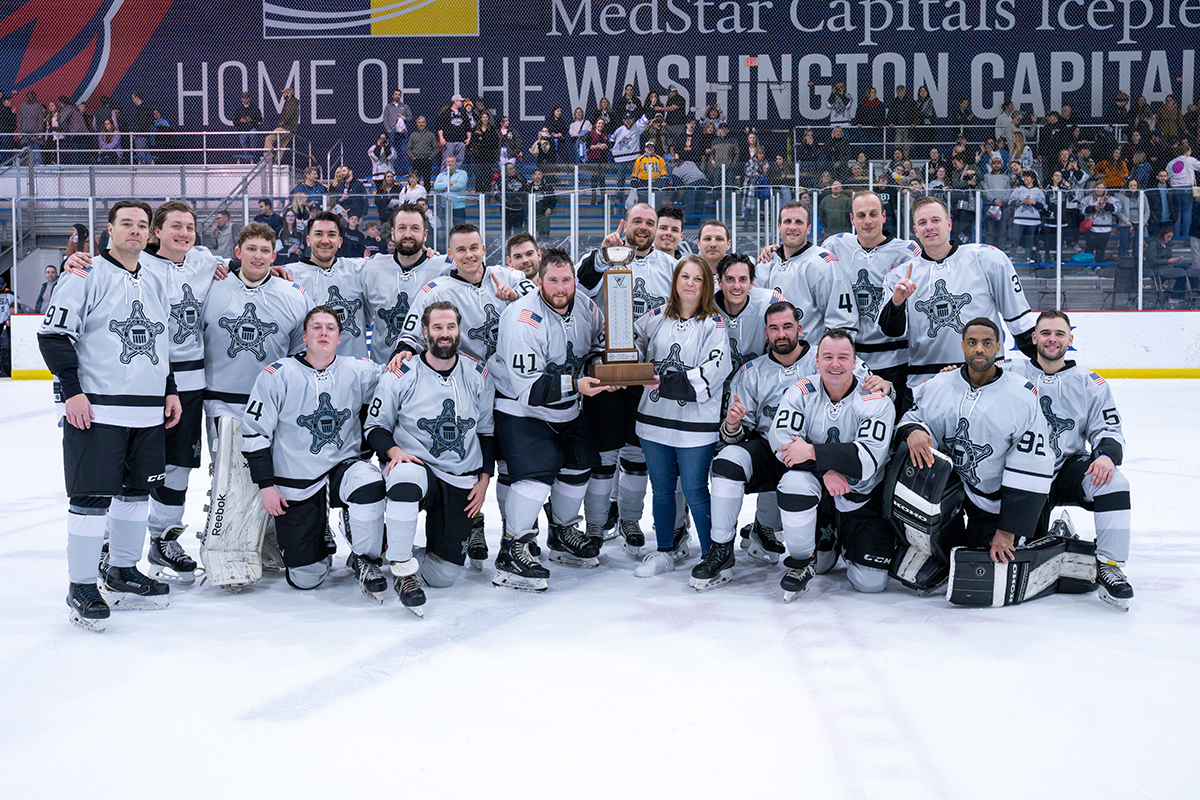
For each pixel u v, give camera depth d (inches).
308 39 769.6
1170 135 688.4
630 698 125.5
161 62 770.2
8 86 767.1
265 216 558.6
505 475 187.8
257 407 167.8
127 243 157.8
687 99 768.9
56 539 216.4
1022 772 105.4
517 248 211.9
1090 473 164.9
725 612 162.7
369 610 165.3
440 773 105.9
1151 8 734.5
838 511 175.3
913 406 173.5
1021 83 751.1
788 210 208.8
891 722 117.9
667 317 185.0
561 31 770.8
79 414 151.9
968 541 174.2
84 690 129.3
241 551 175.3
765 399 184.5
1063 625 153.6
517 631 153.2
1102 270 531.2
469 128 698.2
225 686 130.5
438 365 173.5
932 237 195.9
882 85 759.7
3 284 642.2
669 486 188.1
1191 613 159.2
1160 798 100.1
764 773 105.4
